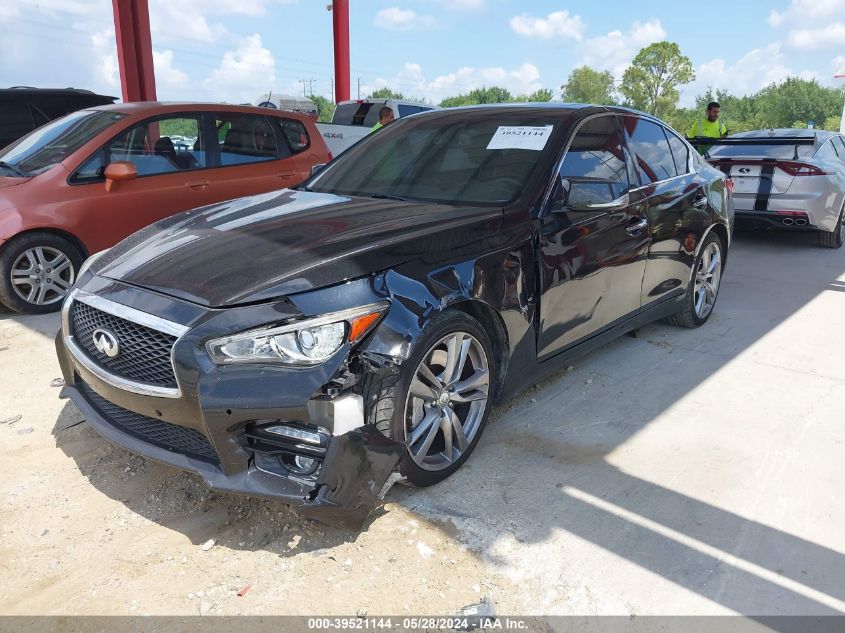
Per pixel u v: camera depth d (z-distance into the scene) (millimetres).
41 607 2201
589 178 3641
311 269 2498
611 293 3863
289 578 2355
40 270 5277
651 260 4215
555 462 3174
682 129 100625
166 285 2566
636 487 2980
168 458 2518
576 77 123750
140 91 12523
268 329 2322
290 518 2674
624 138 4148
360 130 12594
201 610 2199
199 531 2602
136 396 2492
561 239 3361
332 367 2328
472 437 3043
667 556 2523
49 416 3514
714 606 2281
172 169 5961
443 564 2443
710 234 5004
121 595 2262
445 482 2963
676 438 3447
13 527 2602
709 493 2951
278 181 6656
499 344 3129
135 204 5703
